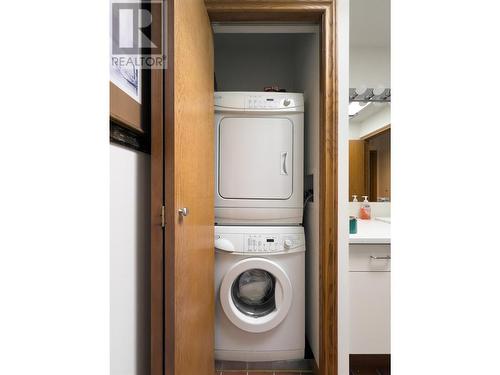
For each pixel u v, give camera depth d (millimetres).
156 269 803
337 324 1501
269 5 1483
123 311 724
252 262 1761
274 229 1818
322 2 1486
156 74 810
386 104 2482
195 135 1124
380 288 1687
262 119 1853
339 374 1498
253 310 1898
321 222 1550
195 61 1132
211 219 1503
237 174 1847
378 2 1895
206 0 1476
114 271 675
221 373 1737
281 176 1850
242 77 2545
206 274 1363
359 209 2516
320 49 1566
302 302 1807
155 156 805
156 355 796
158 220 805
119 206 700
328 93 1501
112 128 660
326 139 1503
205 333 1335
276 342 1795
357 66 2479
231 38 2365
